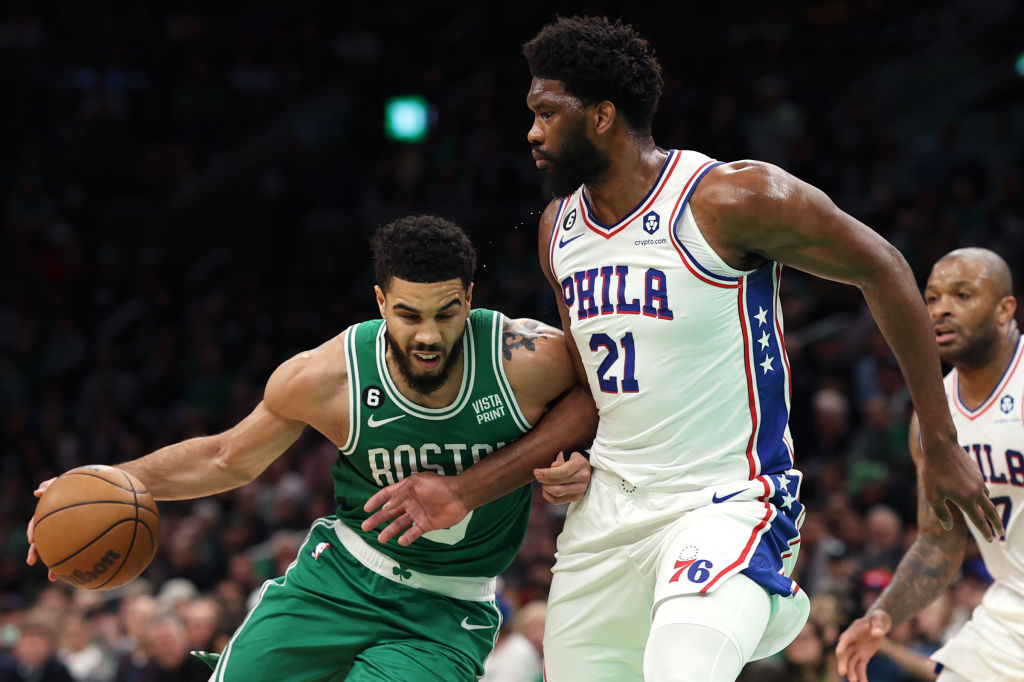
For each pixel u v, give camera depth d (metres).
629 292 3.29
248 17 17.30
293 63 16.75
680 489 3.33
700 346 3.27
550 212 3.59
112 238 15.11
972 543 6.94
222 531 9.62
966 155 12.06
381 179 14.02
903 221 10.72
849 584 6.78
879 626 4.10
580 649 3.58
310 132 15.65
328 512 9.26
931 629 6.33
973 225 10.87
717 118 12.40
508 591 7.64
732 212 3.18
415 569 3.73
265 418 3.71
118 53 16.73
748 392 3.32
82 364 13.41
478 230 12.71
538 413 3.62
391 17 16.78
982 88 13.81
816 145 12.57
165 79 16.56
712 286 3.25
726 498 3.28
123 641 8.13
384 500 3.53
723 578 3.12
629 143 3.31
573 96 3.26
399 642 3.67
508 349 3.58
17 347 13.39
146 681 7.22
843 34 14.83
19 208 14.99
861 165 12.41
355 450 3.63
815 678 5.97
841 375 9.66
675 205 3.26
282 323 12.96
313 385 3.59
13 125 15.91
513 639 6.75
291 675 3.71
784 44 14.28
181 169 15.68
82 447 11.73
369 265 13.31
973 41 14.12
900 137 13.80
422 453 3.61
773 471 3.38
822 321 10.50
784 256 3.23
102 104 15.77
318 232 13.80
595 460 3.50
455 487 3.51
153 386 12.49
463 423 3.57
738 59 13.93
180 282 14.45
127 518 3.65
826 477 8.34
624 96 3.28
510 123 14.03
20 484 11.23
